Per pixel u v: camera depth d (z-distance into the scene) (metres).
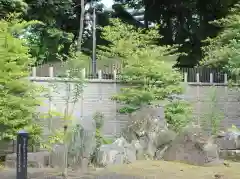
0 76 10.89
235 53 13.44
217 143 12.03
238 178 8.55
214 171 9.49
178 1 26.27
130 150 11.13
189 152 10.87
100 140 11.83
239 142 12.55
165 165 10.27
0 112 10.49
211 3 25.33
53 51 22.12
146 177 8.56
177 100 14.96
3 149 11.96
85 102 13.99
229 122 16.69
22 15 18.47
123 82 14.60
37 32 22.03
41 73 13.19
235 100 16.91
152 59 14.39
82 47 25.39
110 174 8.95
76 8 26.02
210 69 16.80
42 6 20.05
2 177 8.65
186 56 25.59
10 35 11.38
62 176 8.67
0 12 16.42
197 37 25.62
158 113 12.39
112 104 14.47
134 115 12.36
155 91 14.16
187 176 8.76
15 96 11.05
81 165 9.88
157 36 17.69
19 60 11.50
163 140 11.62
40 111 12.94
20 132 6.94
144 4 28.12
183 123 13.96
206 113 15.02
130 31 20.14
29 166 10.18
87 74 14.39
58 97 12.88
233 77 14.73
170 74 14.30
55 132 11.42
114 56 15.59
